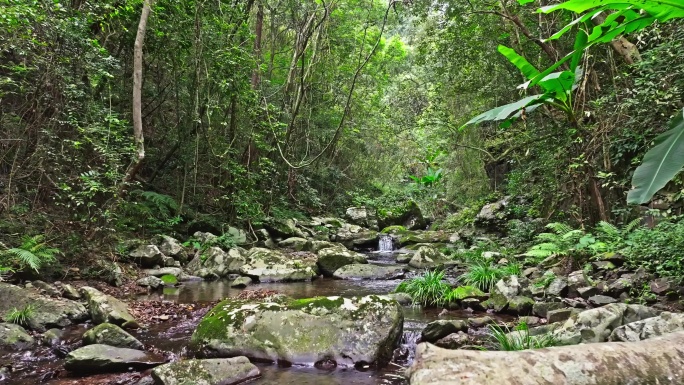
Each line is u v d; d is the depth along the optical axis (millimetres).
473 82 11047
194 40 8805
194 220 9656
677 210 5934
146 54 9555
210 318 3953
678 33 5047
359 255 9289
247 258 7980
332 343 3607
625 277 5086
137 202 8695
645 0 2590
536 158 9367
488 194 14336
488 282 6035
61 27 5637
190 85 9828
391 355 3680
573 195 7473
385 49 16906
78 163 6289
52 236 5957
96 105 6523
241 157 11391
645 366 1364
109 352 3482
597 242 5949
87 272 6008
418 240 12602
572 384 1274
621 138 6367
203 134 10141
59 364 3488
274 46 13414
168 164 10586
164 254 7836
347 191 17422
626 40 6098
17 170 6027
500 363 1334
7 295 4418
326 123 15398
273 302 4168
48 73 5863
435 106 13508
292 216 12867
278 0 12578
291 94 13469
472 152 14820
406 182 20797
